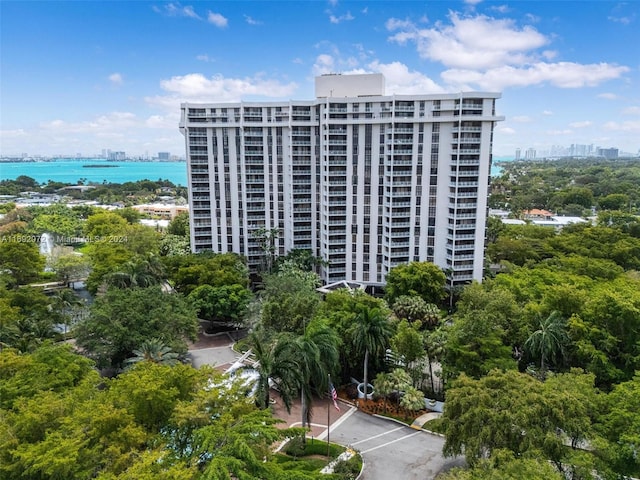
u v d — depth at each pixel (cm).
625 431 3328
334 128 8975
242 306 7044
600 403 3688
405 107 8575
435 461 4200
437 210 8862
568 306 5581
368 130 8881
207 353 6719
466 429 3444
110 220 12875
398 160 8762
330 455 4212
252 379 4284
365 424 4919
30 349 5084
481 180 8575
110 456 2734
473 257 8875
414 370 5497
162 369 3584
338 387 5681
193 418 3011
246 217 10100
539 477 2683
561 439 3195
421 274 7981
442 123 8506
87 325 5525
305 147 9588
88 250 11562
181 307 6344
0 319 5238
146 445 3017
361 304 6212
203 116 9688
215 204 10075
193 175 9925
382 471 4034
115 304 5809
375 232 9312
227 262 8675
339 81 9281
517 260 10006
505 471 2844
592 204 18675
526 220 14550
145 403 3206
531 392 3431
